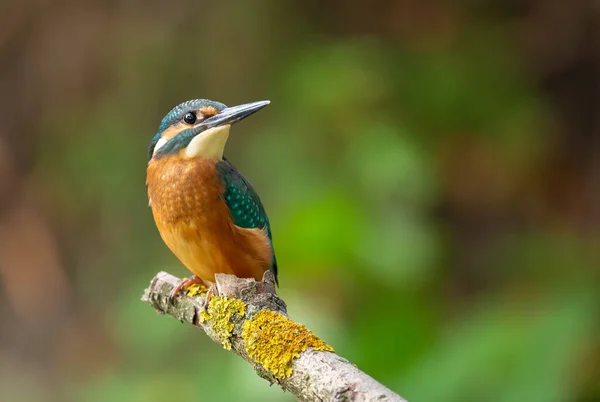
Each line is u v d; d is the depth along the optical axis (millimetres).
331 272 10023
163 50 14156
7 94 14531
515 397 8133
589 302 8805
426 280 10688
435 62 12977
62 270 14055
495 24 13438
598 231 12742
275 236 10086
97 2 14414
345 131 11930
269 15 13852
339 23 13828
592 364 8602
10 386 13680
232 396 9664
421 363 9055
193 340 11461
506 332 8672
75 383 13367
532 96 13133
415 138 12258
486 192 13047
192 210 7141
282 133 12234
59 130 14375
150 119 14086
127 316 12039
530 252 11984
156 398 10977
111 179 13867
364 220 10250
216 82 13945
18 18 14508
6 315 14133
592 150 13156
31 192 14375
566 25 13352
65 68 14445
